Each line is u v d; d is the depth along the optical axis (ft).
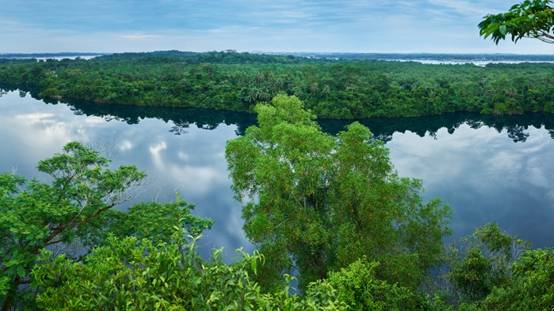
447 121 341.62
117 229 56.34
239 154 75.36
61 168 56.49
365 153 68.08
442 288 74.18
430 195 168.04
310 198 74.74
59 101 410.11
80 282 27.22
